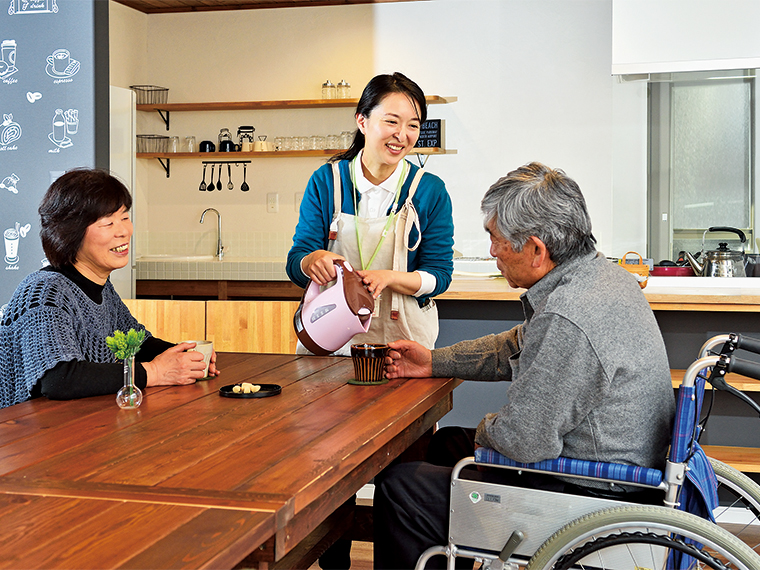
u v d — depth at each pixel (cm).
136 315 258
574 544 132
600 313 143
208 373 186
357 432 131
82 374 159
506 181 155
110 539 83
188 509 93
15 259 354
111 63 543
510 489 146
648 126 441
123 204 180
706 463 149
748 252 436
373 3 552
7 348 166
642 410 144
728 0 385
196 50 578
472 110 541
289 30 565
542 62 529
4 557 78
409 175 221
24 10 349
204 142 566
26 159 352
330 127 562
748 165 432
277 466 111
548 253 152
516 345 187
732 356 134
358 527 215
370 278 197
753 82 426
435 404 176
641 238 449
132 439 126
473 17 538
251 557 98
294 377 186
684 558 138
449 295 329
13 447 122
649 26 396
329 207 224
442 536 155
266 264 490
